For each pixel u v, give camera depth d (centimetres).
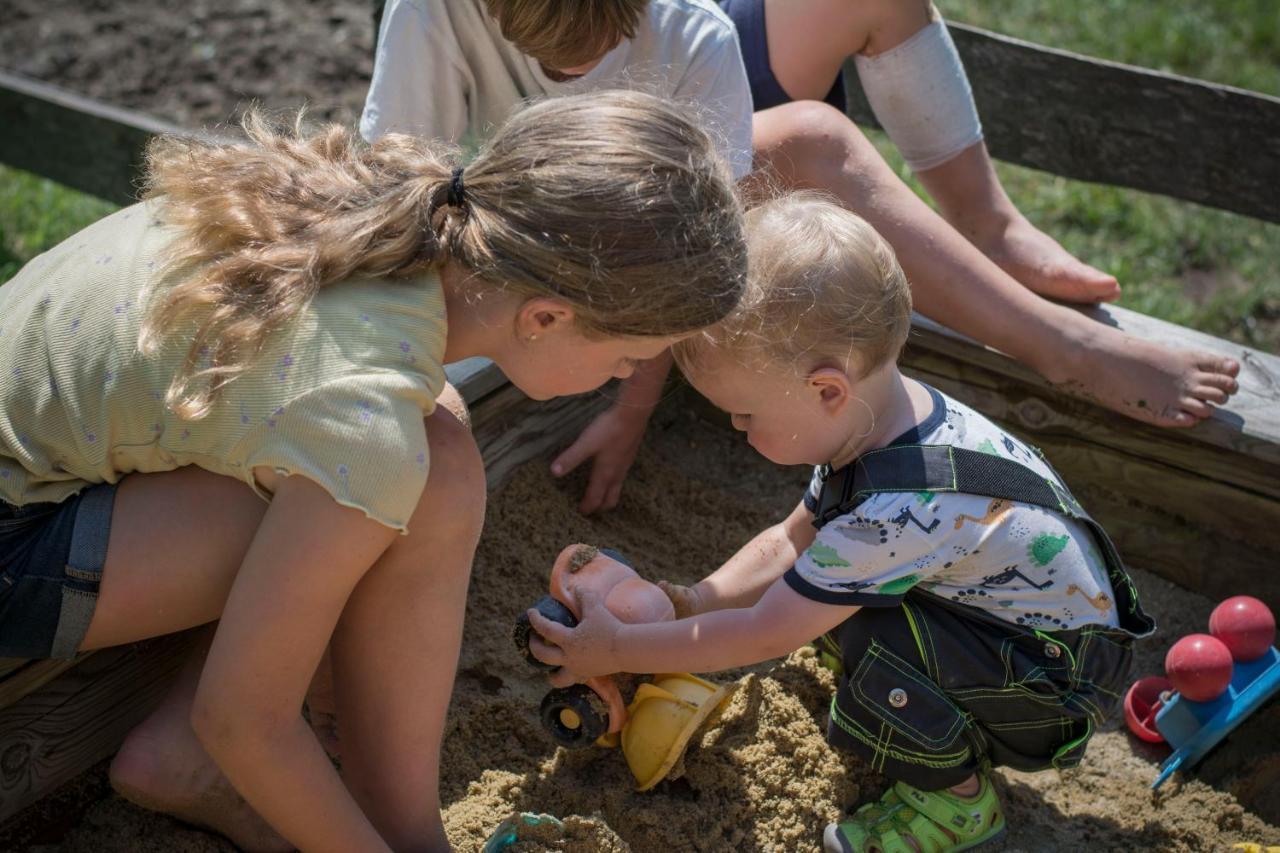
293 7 493
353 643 155
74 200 391
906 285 172
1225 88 302
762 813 181
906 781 182
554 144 138
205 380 135
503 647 203
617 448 233
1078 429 233
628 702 184
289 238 141
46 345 146
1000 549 171
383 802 158
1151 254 390
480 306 143
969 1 529
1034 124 325
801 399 167
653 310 137
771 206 173
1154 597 233
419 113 220
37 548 144
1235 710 194
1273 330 361
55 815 175
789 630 170
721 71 223
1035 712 177
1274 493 219
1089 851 188
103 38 467
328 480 129
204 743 136
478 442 222
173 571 146
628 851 164
